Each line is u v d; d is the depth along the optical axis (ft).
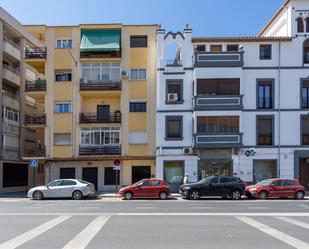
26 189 128.06
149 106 116.98
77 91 117.91
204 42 111.75
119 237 37.22
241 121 107.76
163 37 112.47
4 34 127.85
